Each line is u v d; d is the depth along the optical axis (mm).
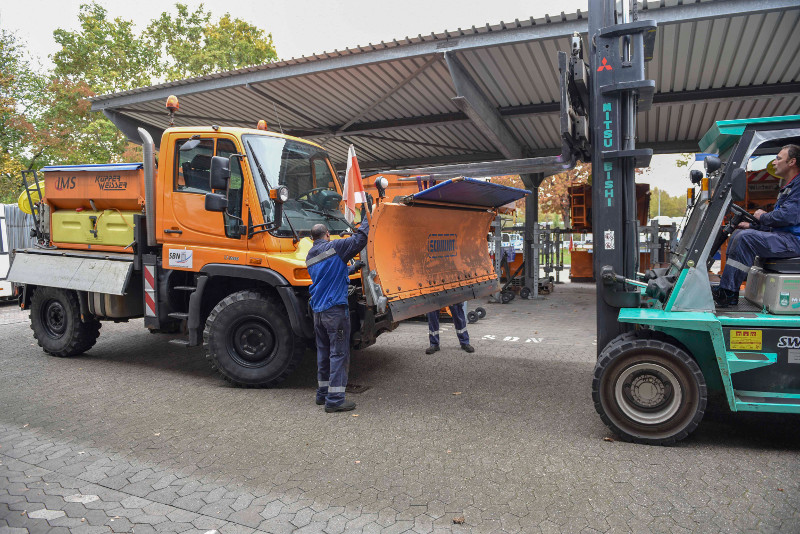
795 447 4145
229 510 3266
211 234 5891
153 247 6551
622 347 4215
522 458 3971
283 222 5727
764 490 3416
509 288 13383
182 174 6055
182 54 33094
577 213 15750
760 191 7359
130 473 3793
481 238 7090
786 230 4230
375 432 4535
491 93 10641
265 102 11828
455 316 7539
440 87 10828
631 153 4555
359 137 14219
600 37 4613
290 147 6246
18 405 5289
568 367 6684
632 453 4043
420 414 4984
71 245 7199
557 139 14023
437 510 3229
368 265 5016
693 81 9781
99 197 6801
